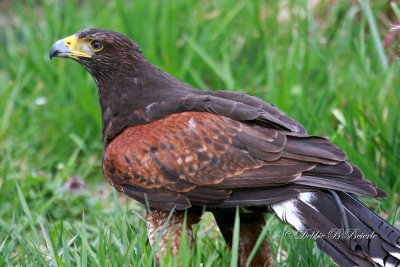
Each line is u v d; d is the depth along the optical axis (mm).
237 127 9320
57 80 15578
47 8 16672
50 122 14836
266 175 9078
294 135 9180
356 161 11867
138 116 9906
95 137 14727
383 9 15289
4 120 14688
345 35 15273
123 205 13109
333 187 8820
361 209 8859
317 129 12703
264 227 9367
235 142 9258
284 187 9039
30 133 14711
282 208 9000
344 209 8812
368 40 14727
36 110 15008
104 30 10453
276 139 9156
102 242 9391
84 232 9562
